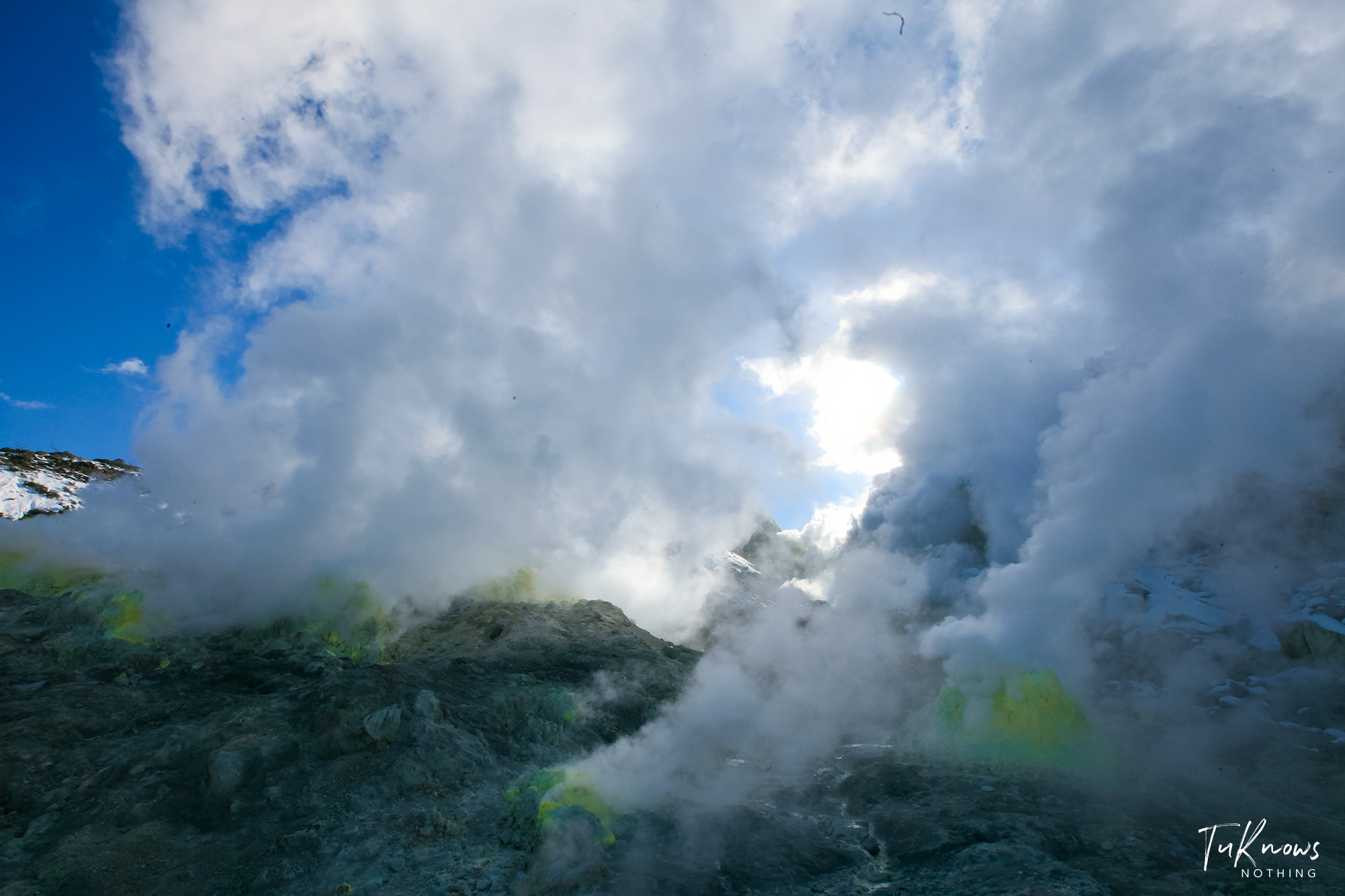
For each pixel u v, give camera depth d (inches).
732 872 374.0
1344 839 410.0
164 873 358.0
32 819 397.1
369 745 481.1
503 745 534.9
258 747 453.7
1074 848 396.5
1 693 531.2
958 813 439.8
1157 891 340.2
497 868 367.6
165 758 447.5
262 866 362.3
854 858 408.5
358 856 374.3
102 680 578.2
